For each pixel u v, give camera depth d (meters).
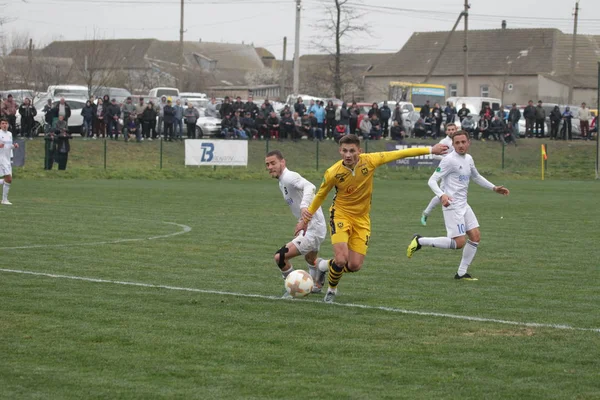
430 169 96.31
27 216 45.66
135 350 17.33
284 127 98.06
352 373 15.81
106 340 18.12
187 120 94.31
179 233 39.00
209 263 29.77
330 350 17.48
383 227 43.34
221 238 37.31
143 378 15.38
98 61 154.75
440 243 27.03
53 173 80.94
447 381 15.31
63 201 56.22
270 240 36.72
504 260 31.56
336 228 22.23
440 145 22.06
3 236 36.72
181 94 126.56
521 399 14.33
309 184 23.19
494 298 23.61
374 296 23.72
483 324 20.03
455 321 20.34
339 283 25.95
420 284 25.95
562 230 42.38
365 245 22.56
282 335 18.75
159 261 30.08
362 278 27.03
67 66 177.75
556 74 195.12
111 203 55.47
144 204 55.16
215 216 47.72
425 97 139.00
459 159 26.88
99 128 92.81
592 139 115.38
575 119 121.12
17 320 19.92
